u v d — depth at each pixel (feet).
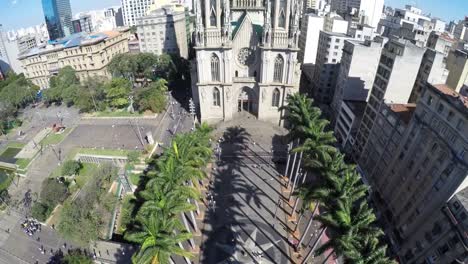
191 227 199.21
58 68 471.21
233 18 319.47
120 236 208.33
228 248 185.47
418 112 175.32
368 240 115.14
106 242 197.88
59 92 384.06
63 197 231.30
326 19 449.89
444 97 153.38
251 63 309.63
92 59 462.60
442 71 227.20
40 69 478.18
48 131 332.80
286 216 208.74
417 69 209.87
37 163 279.90
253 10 312.50
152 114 353.10
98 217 201.26
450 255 142.10
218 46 284.00
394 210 194.39
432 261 154.71
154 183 146.51
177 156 173.06
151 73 429.79
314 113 188.24
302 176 243.81
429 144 162.71
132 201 181.57
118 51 533.55
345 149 285.02
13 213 233.14
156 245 122.31
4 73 547.90
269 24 272.51
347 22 415.44
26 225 220.23
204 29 280.31
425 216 161.27
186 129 319.06
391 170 200.54
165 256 120.78
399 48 206.49
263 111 323.98
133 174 256.73
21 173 270.67
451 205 143.95
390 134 204.23
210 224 202.08
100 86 368.68
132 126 328.08
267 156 272.31
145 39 499.92
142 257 118.42
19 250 202.28
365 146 243.60
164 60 430.20
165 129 319.68
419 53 203.10
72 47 453.58
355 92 301.84
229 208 214.28
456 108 143.95
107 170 238.48
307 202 147.74
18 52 559.79
